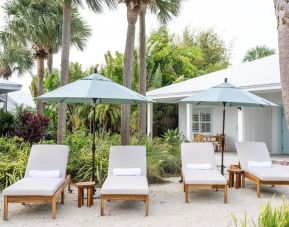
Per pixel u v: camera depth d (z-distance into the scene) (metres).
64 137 12.41
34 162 7.88
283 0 3.89
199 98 9.40
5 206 6.26
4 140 11.06
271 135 17.91
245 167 9.04
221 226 5.86
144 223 6.07
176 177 10.55
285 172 8.34
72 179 9.40
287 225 4.10
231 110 18.69
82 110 20.27
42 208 7.04
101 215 6.54
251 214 6.62
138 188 6.55
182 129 21.00
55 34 16.42
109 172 8.07
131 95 7.45
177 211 6.87
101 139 11.90
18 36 16.16
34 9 15.41
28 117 12.78
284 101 3.96
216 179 7.54
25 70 28.11
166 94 17.48
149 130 19.03
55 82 21.19
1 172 8.64
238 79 16.44
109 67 21.66
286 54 3.91
